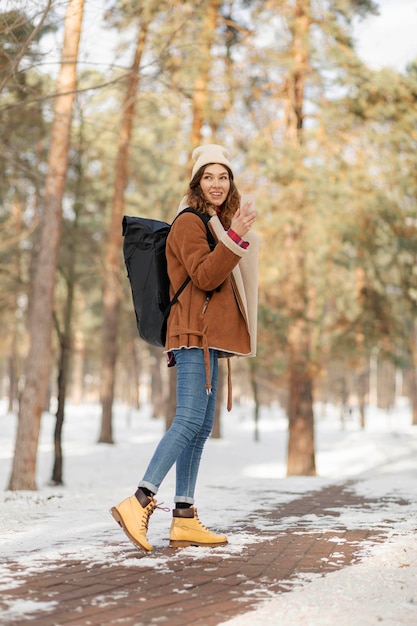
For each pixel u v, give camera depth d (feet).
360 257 56.80
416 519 14.60
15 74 26.91
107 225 96.43
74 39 38.42
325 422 206.59
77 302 151.02
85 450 88.79
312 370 57.72
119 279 63.77
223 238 10.67
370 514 15.42
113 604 7.86
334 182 51.90
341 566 9.97
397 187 52.95
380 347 59.62
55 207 47.16
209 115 50.26
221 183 11.73
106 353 99.14
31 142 52.75
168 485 23.30
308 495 19.58
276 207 52.49
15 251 75.00
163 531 12.87
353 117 53.78
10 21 25.75
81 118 42.11
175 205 58.75
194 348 11.20
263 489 21.40
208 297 11.29
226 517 14.85
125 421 165.58
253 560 10.32
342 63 51.49
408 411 251.19
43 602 7.84
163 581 8.99
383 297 59.21
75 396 220.23
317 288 58.75
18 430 45.98
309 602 8.07
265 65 51.39
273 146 52.31
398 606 8.02
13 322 123.54
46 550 10.93
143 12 36.42
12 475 45.73
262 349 53.67
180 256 11.23
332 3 53.93
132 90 45.60
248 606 7.90
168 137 58.29
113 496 19.63
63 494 20.63
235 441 112.88
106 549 11.02
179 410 11.19
